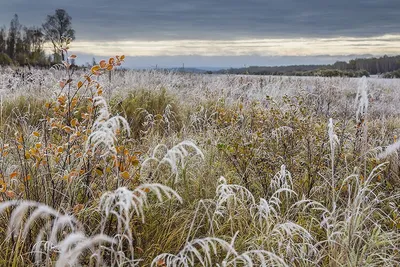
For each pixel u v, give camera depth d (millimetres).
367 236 3637
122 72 11344
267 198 4414
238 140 4875
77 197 3553
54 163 3924
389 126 7367
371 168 4730
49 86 9266
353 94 12117
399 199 4570
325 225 3781
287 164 4664
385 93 13086
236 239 3549
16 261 2826
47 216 3057
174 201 3984
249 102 7516
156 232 3465
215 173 4625
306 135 5016
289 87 10055
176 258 2748
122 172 3102
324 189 4512
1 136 5148
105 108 3018
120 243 2682
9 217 3137
